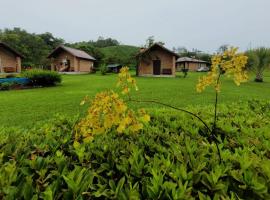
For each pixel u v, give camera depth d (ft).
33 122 24.45
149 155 7.66
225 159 6.73
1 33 268.21
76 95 46.68
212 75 10.87
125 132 9.14
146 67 120.47
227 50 10.73
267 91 65.00
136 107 31.78
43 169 6.18
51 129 10.00
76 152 7.12
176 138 8.73
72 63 140.46
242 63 10.52
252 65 104.53
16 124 23.67
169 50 113.80
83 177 5.67
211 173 5.59
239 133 9.64
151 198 5.01
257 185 5.31
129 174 6.10
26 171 6.07
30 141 8.37
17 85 62.44
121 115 7.26
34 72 65.46
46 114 28.35
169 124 10.80
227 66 10.64
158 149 7.52
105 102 7.16
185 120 11.29
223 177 5.97
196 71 210.59
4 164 6.14
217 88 10.77
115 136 9.07
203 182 5.56
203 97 44.86
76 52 147.95
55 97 43.60
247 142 8.25
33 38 256.93
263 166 5.99
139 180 5.96
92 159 7.38
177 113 12.82
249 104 16.49
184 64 228.84
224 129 9.86
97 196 5.10
